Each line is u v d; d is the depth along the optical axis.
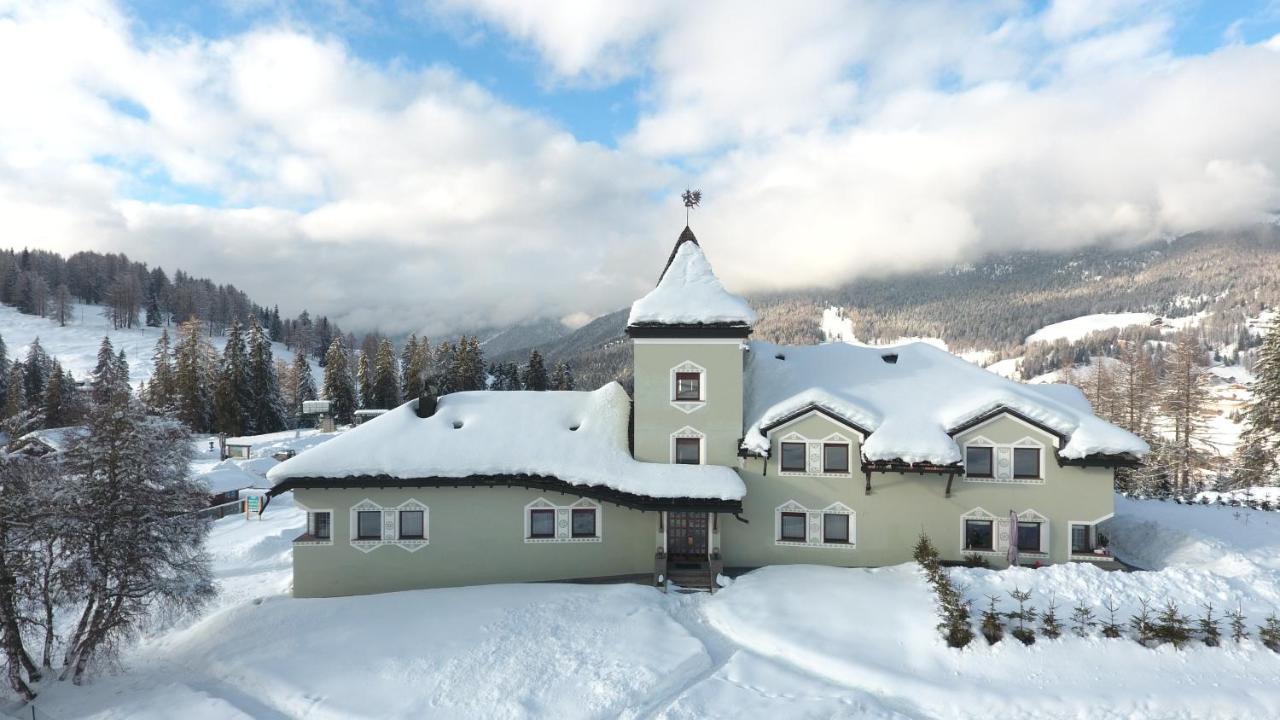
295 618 23.08
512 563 26.20
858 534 26.02
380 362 102.38
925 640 19.16
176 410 24.75
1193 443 57.91
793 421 26.31
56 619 24.33
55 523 19.27
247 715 17.41
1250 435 47.84
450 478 25.27
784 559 26.50
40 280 170.62
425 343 108.25
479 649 19.92
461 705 17.16
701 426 26.70
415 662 19.39
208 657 20.98
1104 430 24.33
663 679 18.05
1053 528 24.98
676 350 26.78
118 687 19.97
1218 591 20.45
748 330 26.12
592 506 26.30
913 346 30.53
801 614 21.16
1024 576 21.91
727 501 24.45
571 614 22.12
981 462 25.58
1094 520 24.62
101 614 20.27
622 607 22.58
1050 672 17.42
